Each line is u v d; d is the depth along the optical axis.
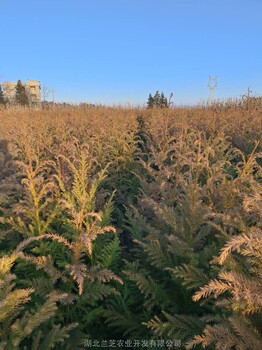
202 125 8.66
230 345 1.51
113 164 5.70
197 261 2.13
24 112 16.94
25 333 1.62
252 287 1.52
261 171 2.87
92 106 19.14
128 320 2.22
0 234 2.67
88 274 2.23
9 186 3.52
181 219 2.57
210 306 1.99
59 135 8.25
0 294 1.69
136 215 3.00
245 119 8.21
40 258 2.25
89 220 2.98
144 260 2.62
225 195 2.93
